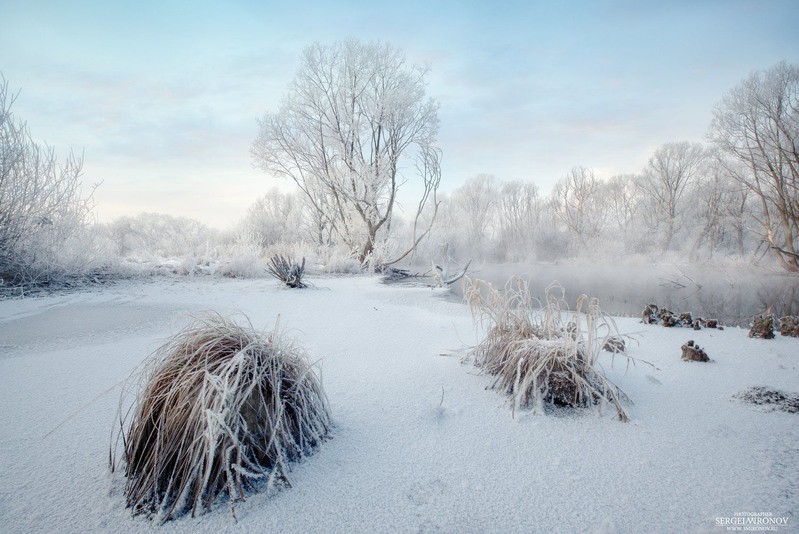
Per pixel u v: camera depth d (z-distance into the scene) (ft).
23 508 5.85
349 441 7.82
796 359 13.20
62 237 35.86
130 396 10.27
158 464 6.12
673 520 5.55
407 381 11.21
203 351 7.14
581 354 10.05
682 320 19.25
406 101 59.67
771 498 5.96
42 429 8.39
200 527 5.51
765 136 66.33
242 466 6.34
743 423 8.51
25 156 33.09
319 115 60.23
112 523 5.59
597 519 5.60
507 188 141.79
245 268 44.80
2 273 32.89
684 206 106.22
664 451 7.41
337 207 64.85
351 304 26.48
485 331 17.85
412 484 6.45
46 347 15.53
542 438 7.97
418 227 101.50
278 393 6.83
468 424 8.59
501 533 5.37
